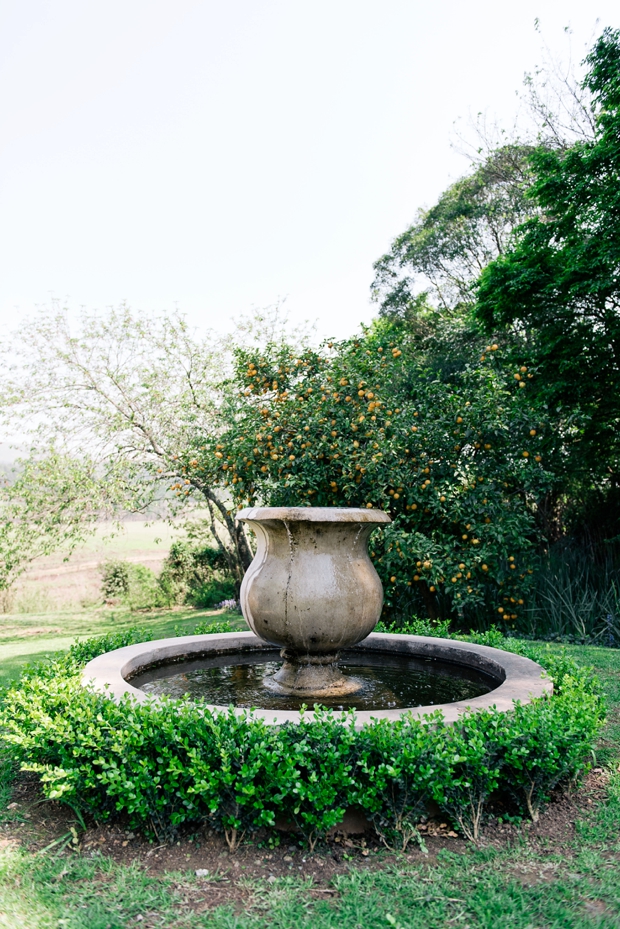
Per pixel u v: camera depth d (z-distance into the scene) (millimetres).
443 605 8766
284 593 3896
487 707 3211
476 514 7832
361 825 2746
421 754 2672
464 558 7512
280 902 2260
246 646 5441
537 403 9609
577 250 9812
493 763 2855
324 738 2717
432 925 2123
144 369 11344
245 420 8078
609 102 10086
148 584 14656
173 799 2703
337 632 3938
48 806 3109
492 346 8141
